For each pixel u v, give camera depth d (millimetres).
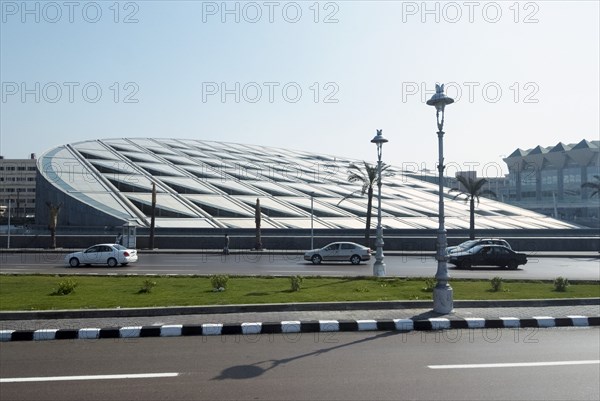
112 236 41156
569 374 7789
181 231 42281
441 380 7457
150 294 15414
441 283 12977
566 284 17109
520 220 56844
